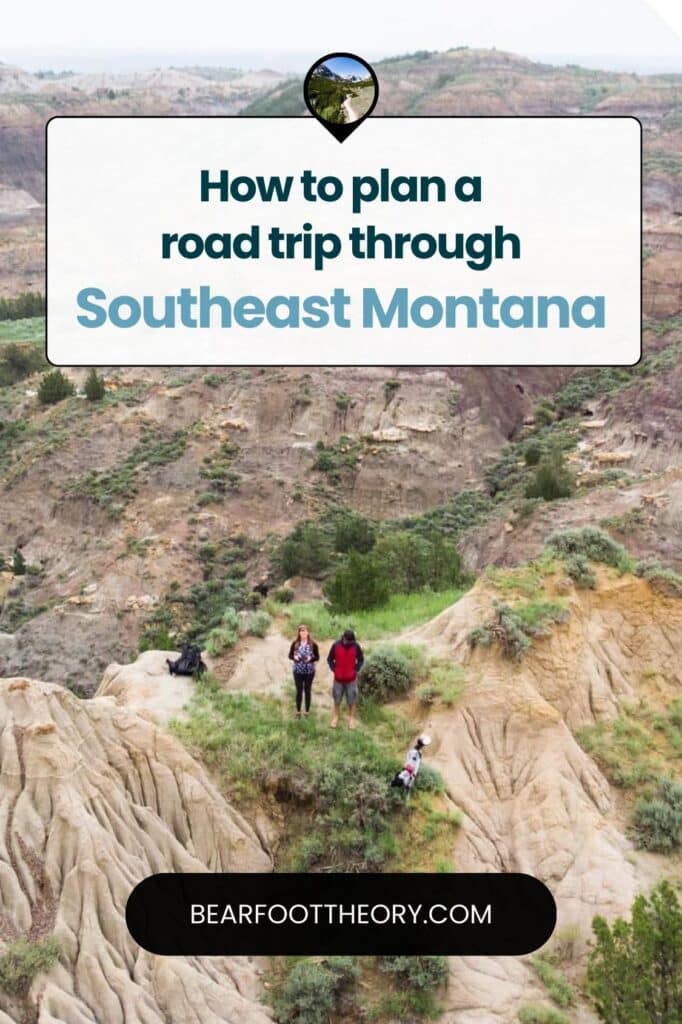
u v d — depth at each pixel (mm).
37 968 18625
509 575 28938
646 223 118625
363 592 33406
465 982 21594
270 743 24500
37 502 73062
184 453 72750
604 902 22938
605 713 26969
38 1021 18141
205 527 66750
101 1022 18719
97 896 19875
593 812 24672
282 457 72812
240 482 70125
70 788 20656
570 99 171750
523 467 73125
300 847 23125
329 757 24359
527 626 27266
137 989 19281
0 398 88125
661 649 28547
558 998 21609
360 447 73938
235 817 23078
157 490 70125
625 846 24328
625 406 75250
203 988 20156
